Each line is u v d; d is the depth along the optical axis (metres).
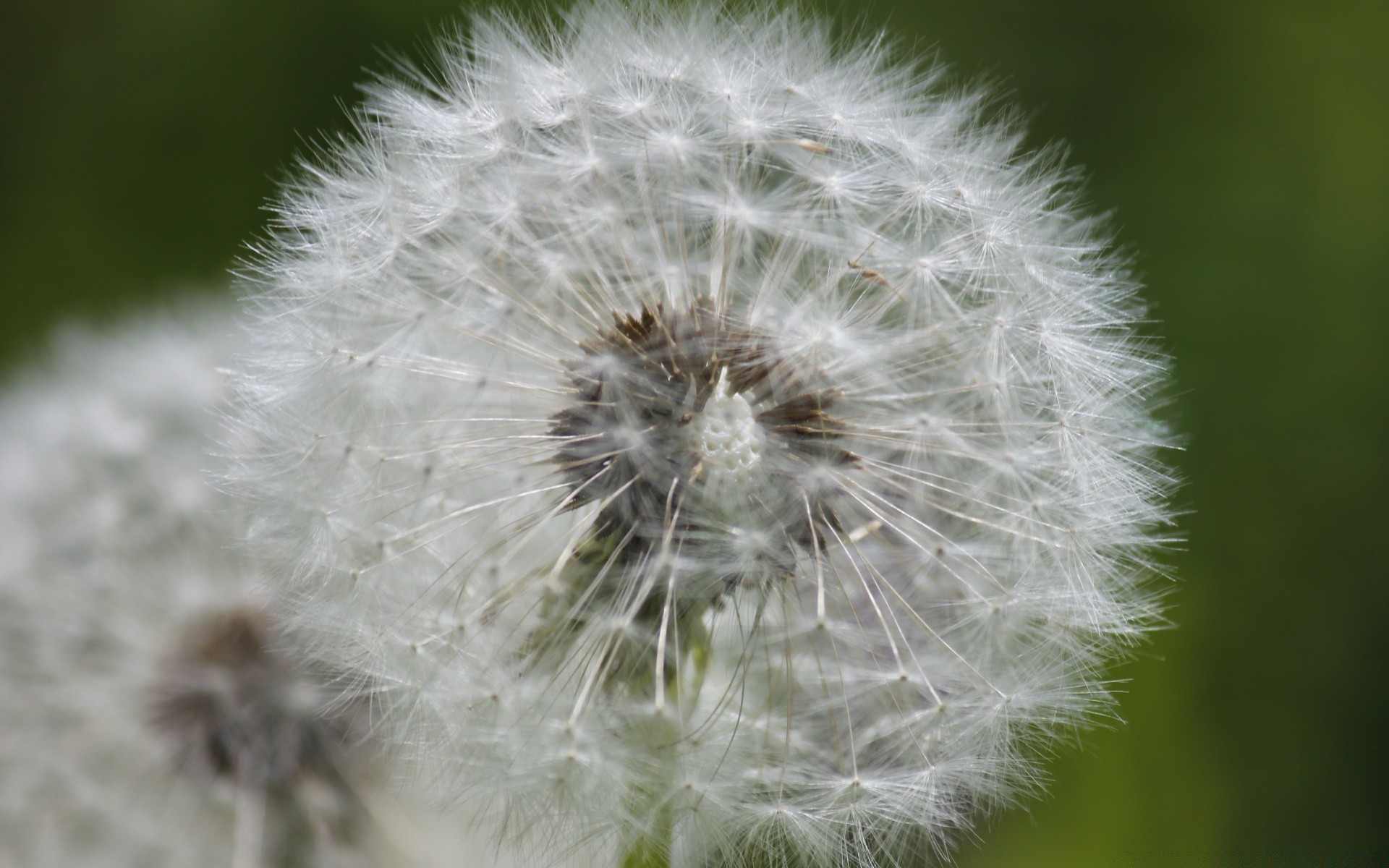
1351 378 0.25
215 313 0.21
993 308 0.18
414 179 0.18
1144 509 0.18
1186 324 0.25
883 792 0.17
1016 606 0.17
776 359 0.17
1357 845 0.23
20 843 0.19
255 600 0.19
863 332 0.18
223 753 0.19
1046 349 0.18
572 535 0.17
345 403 0.17
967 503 0.18
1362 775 0.23
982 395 0.18
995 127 0.18
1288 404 0.25
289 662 0.19
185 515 0.19
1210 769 0.23
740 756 0.17
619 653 0.17
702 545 0.17
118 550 0.19
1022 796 0.17
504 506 0.17
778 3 0.19
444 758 0.17
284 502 0.17
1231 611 0.24
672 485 0.17
